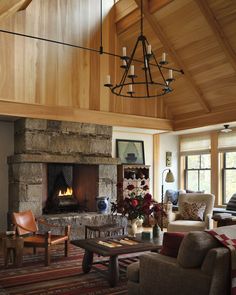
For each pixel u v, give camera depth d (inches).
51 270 175.6
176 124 325.1
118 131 339.9
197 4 218.5
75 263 189.2
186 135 388.8
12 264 186.9
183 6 232.4
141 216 175.6
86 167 300.4
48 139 260.4
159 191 370.6
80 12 275.1
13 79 241.9
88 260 169.9
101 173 286.2
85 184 300.7
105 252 147.7
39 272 172.1
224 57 245.4
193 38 248.4
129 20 275.3
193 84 279.1
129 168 342.6
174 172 388.8
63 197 283.6
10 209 266.7
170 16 244.8
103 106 283.0
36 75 251.8
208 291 101.7
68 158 266.2
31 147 253.0
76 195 299.0
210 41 241.9
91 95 276.7
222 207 343.9
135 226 184.4
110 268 153.3
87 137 279.6
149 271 120.3
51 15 261.1
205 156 370.9
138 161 351.9
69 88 266.1
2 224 271.4
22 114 244.2
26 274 168.6
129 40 289.4
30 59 249.8
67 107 263.3
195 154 377.1
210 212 245.0
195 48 254.4
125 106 295.7
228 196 346.6
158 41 268.5
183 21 241.9
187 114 313.0
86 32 276.8
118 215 275.6
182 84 290.4
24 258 199.5
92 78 277.9
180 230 231.5
